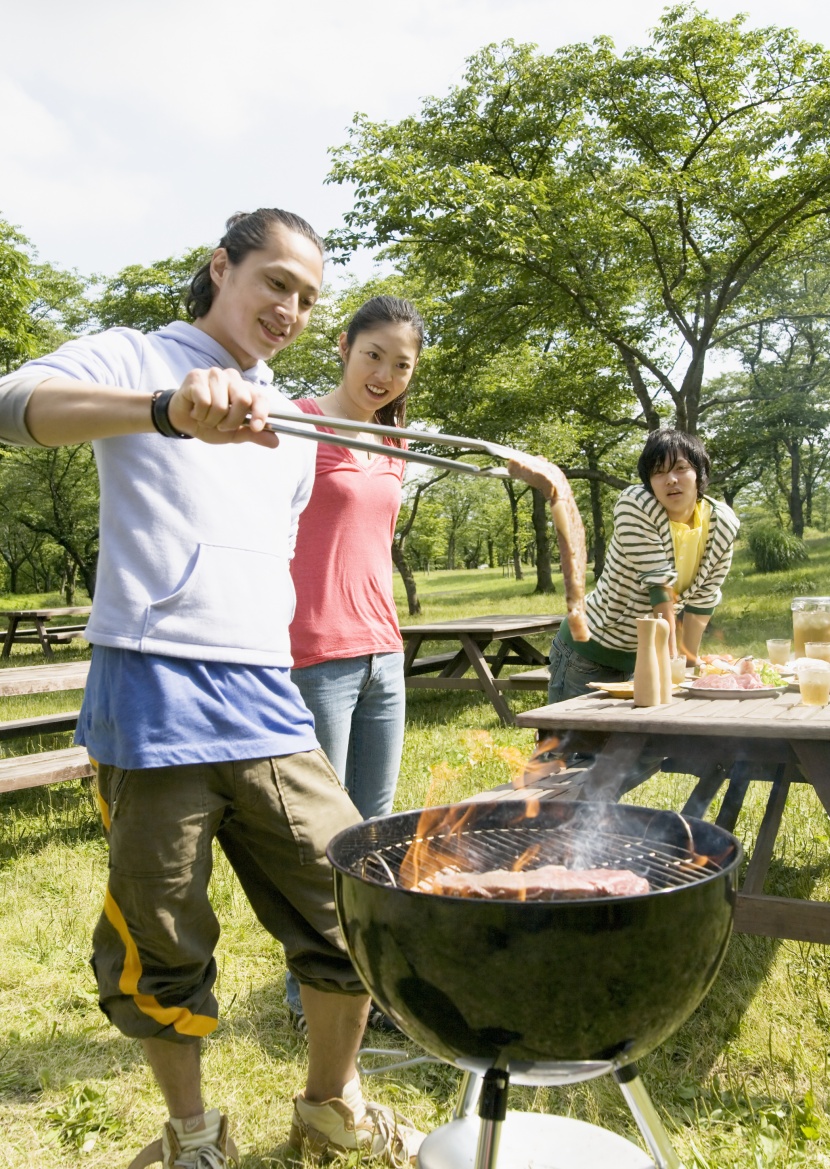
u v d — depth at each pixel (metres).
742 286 15.02
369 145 15.02
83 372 1.69
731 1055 2.41
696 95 14.37
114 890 1.75
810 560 20.92
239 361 1.99
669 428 3.70
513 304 15.35
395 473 2.74
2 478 28.67
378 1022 2.73
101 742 1.75
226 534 1.80
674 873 1.73
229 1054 2.53
